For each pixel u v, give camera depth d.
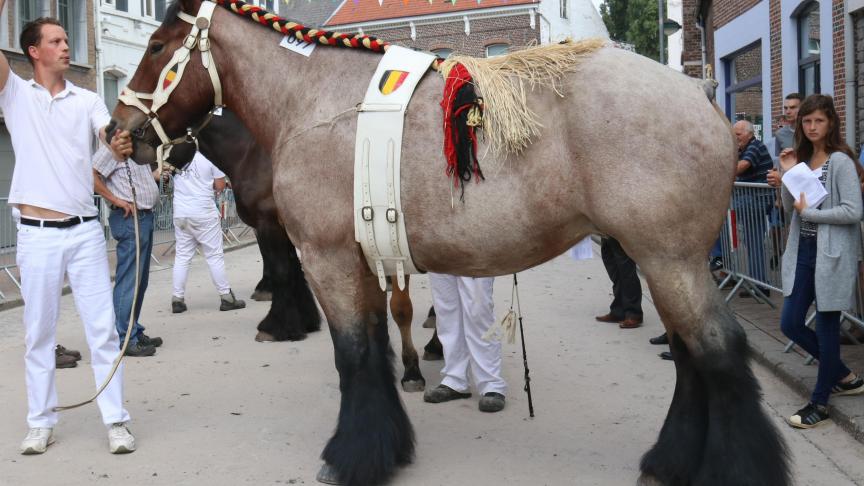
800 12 12.02
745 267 7.88
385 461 3.81
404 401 5.24
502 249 3.53
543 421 4.77
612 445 4.34
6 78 4.23
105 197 6.39
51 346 4.45
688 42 21.03
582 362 6.13
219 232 8.70
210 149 7.11
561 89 3.39
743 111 16.25
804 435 4.44
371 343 4.12
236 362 6.38
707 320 3.33
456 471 4.03
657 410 4.91
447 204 3.51
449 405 5.13
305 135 3.84
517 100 3.40
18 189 4.33
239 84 4.18
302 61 4.02
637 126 3.24
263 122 4.14
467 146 3.41
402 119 3.58
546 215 3.42
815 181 4.46
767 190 7.32
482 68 3.51
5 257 10.13
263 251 7.11
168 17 4.23
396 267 3.76
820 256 4.44
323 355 6.60
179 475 4.05
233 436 4.62
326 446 3.96
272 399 5.34
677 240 3.28
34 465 4.22
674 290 3.32
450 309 5.13
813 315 6.27
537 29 27.19
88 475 4.07
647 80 3.33
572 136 3.33
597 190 3.29
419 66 3.68
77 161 4.34
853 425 4.36
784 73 12.59
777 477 3.25
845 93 10.05
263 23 4.14
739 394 3.31
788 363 5.55
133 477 4.04
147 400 5.36
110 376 4.30
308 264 3.87
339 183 3.72
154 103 4.20
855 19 9.86
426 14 26.80
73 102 4.34
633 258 3.40
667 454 3.53
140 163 4.31
